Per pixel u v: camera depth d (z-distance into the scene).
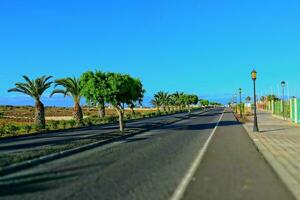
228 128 40.62
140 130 37.50
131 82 39.38
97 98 38.69
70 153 20.84
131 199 10.19
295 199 10.12
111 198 10.34
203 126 44.97
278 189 11.29
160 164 16.23
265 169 14.82
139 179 12.94
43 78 48.28
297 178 12.98
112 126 49.06
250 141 26.41
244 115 74.88
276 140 26.52
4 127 42.78
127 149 22.36
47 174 14.30
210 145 23.97
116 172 14.43
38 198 10.49
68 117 88.25
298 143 24.44
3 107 125.50
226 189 11.29
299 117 46.84
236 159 17.61
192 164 16.12
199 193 10.77
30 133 39.97
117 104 38.91
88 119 59.34
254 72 35.12
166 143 25.59
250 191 11.03
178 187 11.57
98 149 22.81
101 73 39.41
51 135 36.81
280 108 71.94
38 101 48.53
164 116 82.81
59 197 10.57
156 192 10.95
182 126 45.81
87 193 10.98
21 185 12.30
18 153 19.81
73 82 54.81
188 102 119.81
